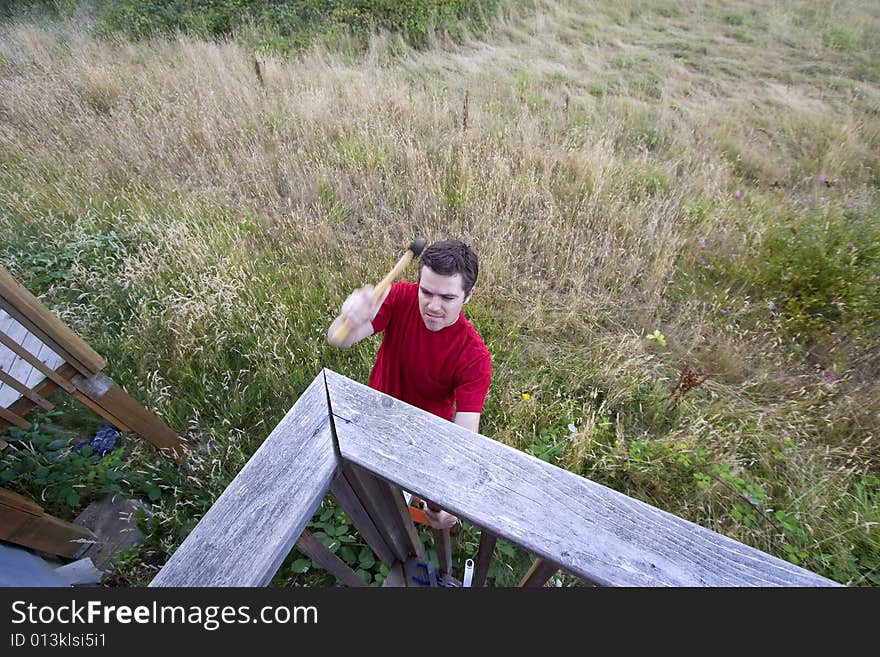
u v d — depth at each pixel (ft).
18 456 8.46
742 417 10.30
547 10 31.09
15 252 13.05
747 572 3.13
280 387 10.11
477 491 3.49
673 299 13.15
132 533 8.09
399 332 6.08
